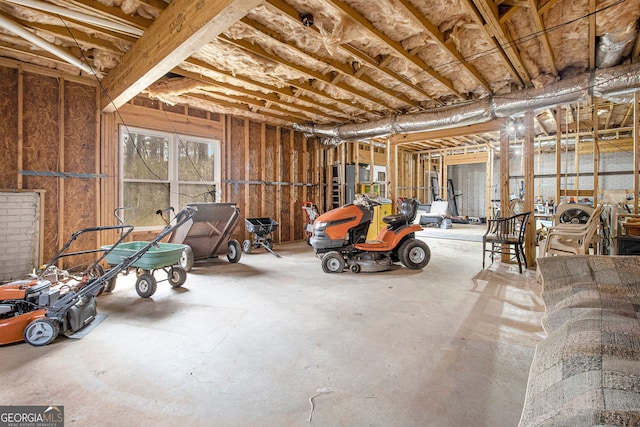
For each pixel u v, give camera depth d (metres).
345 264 4.39
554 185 9.32
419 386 1.70
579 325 0.81
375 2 2.64
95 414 1.48
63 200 4.04
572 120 6.83
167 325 2.51
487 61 3.80
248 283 3.73
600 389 0.57
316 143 7.76
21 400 1.58
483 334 2.34
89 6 2.63
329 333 2.37
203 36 2.38
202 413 1.49
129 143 4.73
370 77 4.25
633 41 3.26
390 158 6.38
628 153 8.09
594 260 1.08
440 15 2.89
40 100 3.88
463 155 10.14
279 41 3.22
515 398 1.59
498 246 5.19
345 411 1.50
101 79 4.22
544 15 2.84
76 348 2.13
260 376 1.80
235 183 6.03
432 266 4.66
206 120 5.56
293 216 7.18
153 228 4.92
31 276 2.85
